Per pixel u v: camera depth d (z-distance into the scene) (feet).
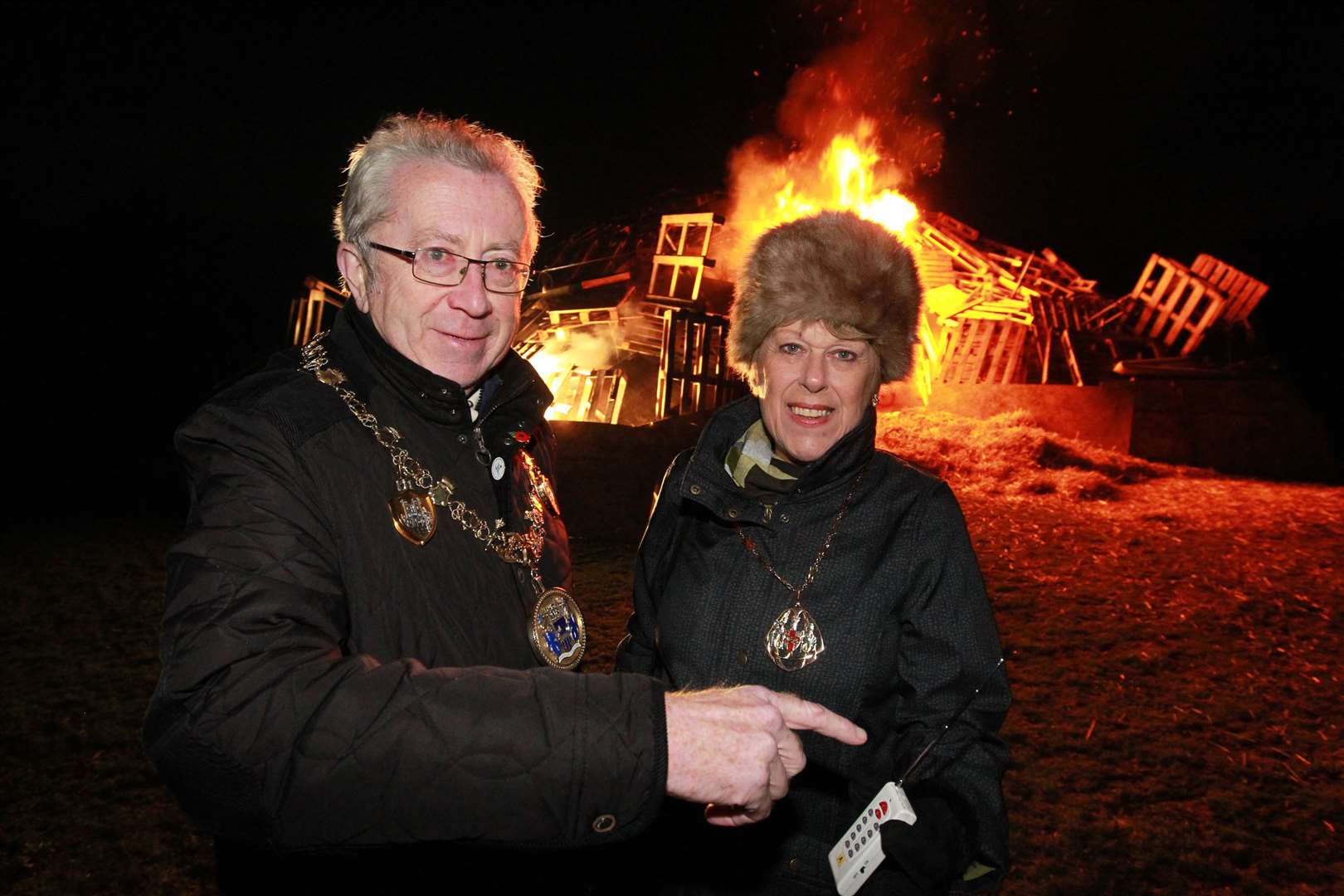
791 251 5.26
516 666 4.58
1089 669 16.40
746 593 5.47
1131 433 38.81
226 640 3.20
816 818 5.35
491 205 4.33
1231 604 20.21
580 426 27.61
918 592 5.22
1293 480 37.24
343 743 3.03
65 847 10.29
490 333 4.48
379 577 4.00
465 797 3.05
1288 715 14.39
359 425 4.14
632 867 5.73
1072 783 12.16
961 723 5.02
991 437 36.22
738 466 6.01
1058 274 51.57
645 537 6.47
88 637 17.22
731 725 3.38
